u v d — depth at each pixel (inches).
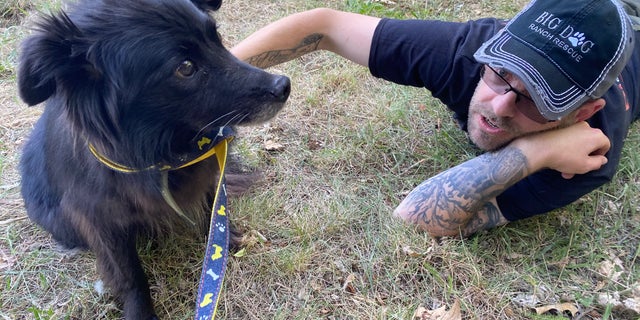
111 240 27.8
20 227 34.4
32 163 31.6
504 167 30.1
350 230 34.3
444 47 33.4
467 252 31.6
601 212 35.0
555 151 28.9
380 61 35.2
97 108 23.4
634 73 35.8
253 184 37.3
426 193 33.1
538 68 26.2
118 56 22.7
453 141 40.7
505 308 29.3
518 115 28.8
